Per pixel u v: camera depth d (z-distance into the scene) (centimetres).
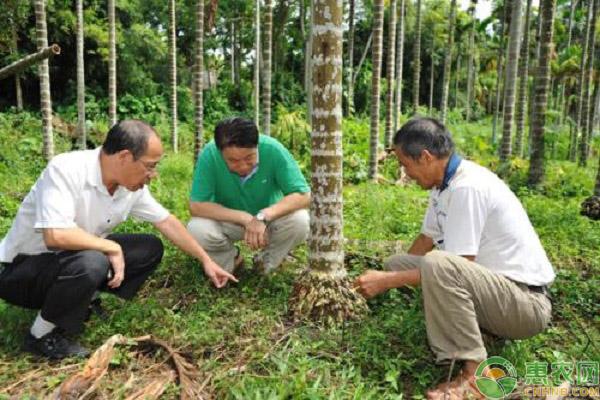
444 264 259
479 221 270
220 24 2147
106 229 313
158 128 1574
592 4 1421
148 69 1845
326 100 316
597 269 450
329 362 287
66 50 1630
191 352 293
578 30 2041
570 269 458
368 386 265
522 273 274
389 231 575
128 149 274
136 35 1672
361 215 644
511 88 1063
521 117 1391
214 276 339
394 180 1044
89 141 1329
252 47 2167
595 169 1362
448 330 264
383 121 2066
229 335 313
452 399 251
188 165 995
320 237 329
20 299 299
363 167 1078
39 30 877
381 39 946
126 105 1692
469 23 2350
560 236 555
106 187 293
